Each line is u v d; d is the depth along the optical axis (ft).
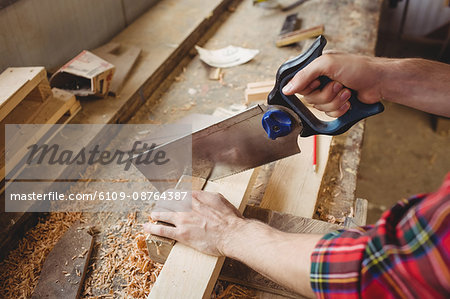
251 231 2.89
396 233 1.85
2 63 4.73
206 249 3.04
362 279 1.88
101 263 3.67
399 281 1.75
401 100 3.23
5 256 3.73
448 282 1.63
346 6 7.70
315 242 2.40
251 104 5.35
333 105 3.05
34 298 3.36
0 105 3.75
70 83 5.04
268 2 7.95
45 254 3.74
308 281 2.25
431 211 1.71
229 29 7.19
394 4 11.67
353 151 4.78
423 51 12.80
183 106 5.48
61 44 5.54
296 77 2.88
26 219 3.91
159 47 6.23
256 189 4.21
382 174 10.18
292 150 3.52
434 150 10.61
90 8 5.90
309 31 6.56
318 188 4.03
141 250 3.67
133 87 5.38
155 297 2.91
